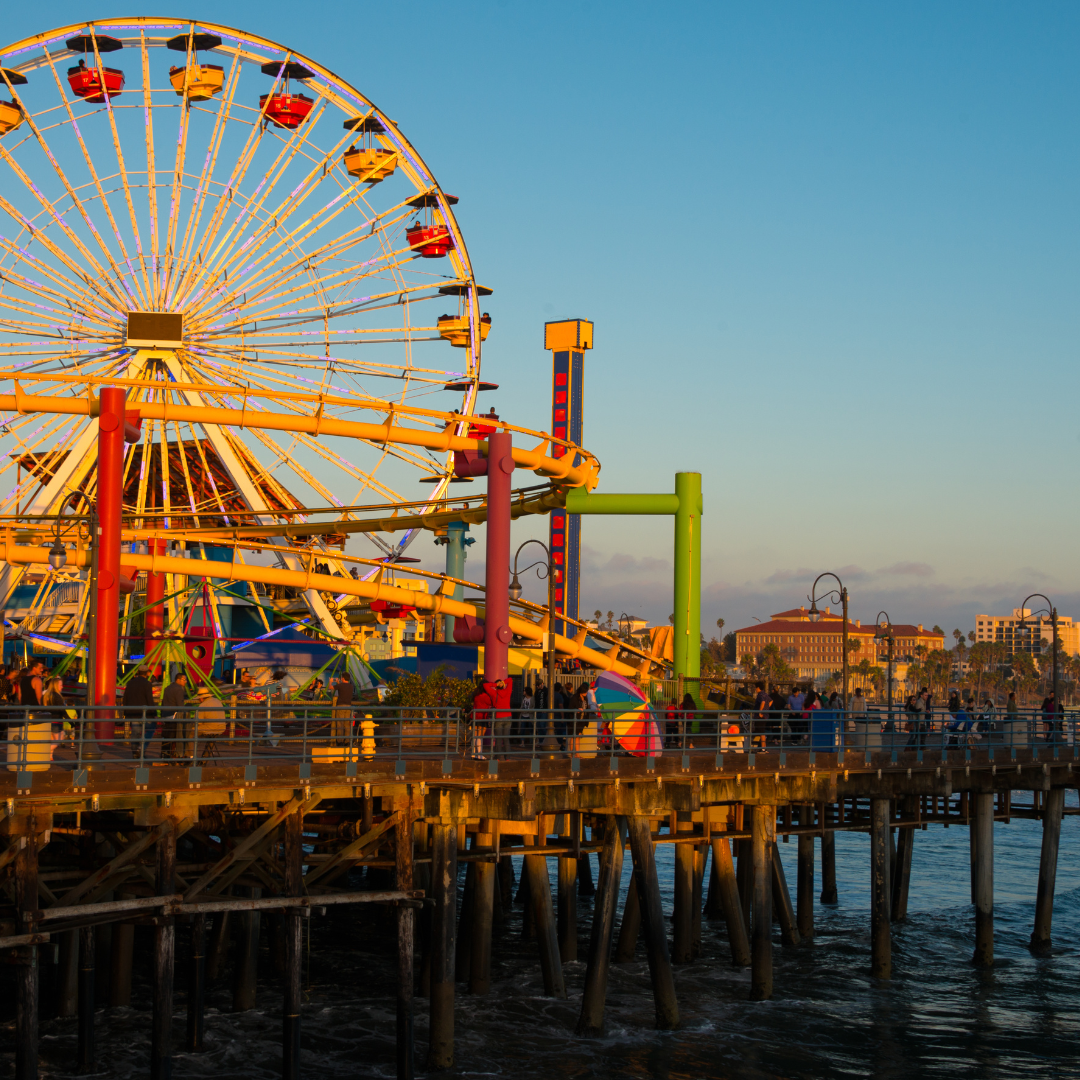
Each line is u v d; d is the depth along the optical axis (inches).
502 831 1306.6
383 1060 1131.3
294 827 1008.9
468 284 2593.5
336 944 1595.7
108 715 1248.2
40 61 2369.6
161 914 921.5
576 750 1237.7
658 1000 1226.6
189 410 1678.2
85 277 2422.5
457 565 2460.6
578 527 3196.4
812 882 1669.5
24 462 2281.0
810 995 1405.0
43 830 862.5
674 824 1437.0
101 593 1294.3
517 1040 1189.1
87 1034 1037.2
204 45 2428.6
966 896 2097.7
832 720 1427.2
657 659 2410.2
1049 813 1643.7
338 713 1454.2
